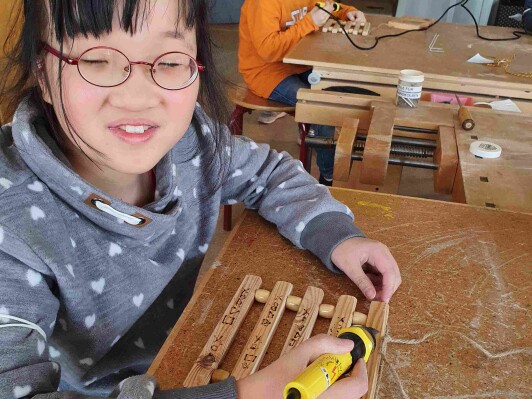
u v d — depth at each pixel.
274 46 2.20
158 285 0.85
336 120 1.43
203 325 0.72
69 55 0.64
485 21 3.49
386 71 1.78
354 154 1.21
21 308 0.60
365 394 0.61
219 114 0.93
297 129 3.00
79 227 0.73
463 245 0.88
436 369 0.66
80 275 0.73
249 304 0.75
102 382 0.86
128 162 0.69
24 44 0.68
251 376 0.58
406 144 1.28
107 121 0.66
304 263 0.85
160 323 0.93
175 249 0.90
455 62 1.88
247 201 1.00
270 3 2.21
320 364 0.57
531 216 0.96
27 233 0.63
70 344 0.75
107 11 0.60
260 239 0.90
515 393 0.63
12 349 0.57
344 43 2.05
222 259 0.85
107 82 0.64
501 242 0.89
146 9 0.61
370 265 0.82
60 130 0.74
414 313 0.74
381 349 0.67
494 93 1.72
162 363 0.66
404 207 0.98
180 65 0.67
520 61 1.92
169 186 0.83
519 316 0.74
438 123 1.30
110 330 0.79
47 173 0.69
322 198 0.91
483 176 1.09
